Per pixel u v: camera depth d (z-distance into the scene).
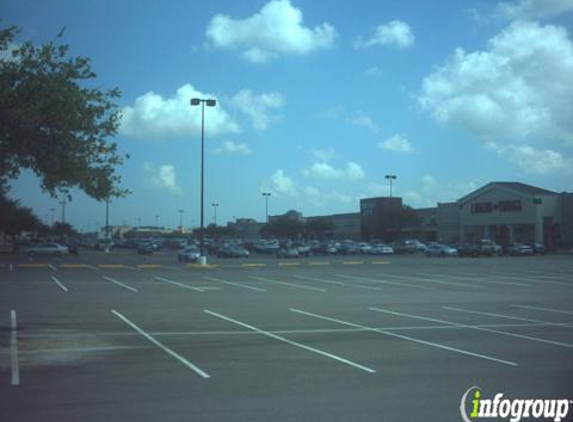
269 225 133.12
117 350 11.29
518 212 76.50
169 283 28.25
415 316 16.25
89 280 30.02
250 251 84.94
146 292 23.53
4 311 17.36
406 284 27.36
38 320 15.47
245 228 161.12
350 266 43.97
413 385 8.52
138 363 10.09
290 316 16.28
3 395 7.98
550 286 26.06
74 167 12.75
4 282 28.42
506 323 14.88
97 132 13.25
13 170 12.96
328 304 19.25
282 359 10.40
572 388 8.39
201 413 7.14
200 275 34.28
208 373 9.32
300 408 7.35
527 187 79.44
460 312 17.12
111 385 8.55
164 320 15.48
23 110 11.83
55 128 12.50
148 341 12.29
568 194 75.69
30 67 12.54
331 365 9.89
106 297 21.53
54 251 66.88
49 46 12.66
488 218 81.25
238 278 31.75
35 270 38.50
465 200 84.69
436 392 8.13
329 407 7.39
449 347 11.53
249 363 10.07
